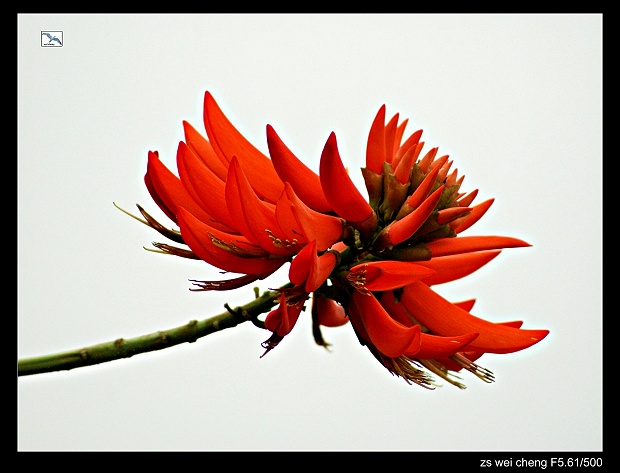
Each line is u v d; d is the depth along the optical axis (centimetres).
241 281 84
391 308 85
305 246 81
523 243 84
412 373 83
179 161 83
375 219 83
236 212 82
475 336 81
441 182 84
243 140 85
